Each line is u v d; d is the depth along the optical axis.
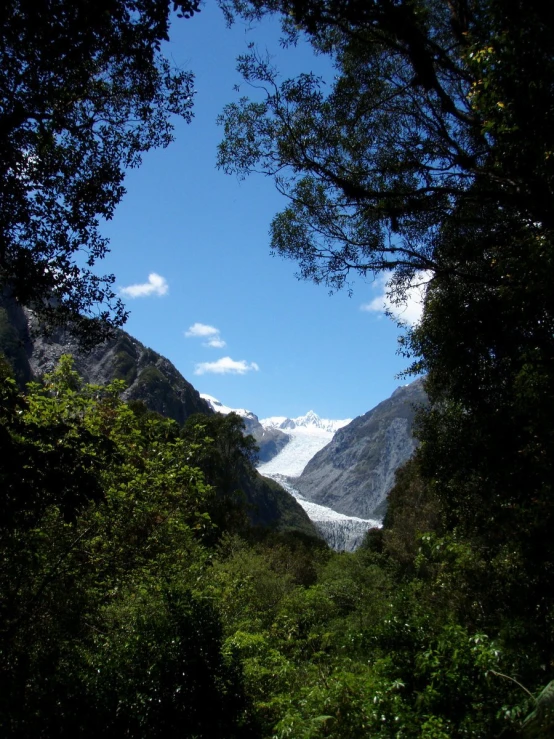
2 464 4.24
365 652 8.29
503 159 6.30
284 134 8.13
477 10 7.02
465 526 10.70
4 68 4.74
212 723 5.77
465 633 6.66
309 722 5.93
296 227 9.28
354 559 24.38
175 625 6.17
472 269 9.15
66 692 5.47
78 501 4.63
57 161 5.48
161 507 8.91
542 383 7.14
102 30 4.95
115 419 8.57
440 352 10.02
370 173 8.55
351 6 6.46
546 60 4.92
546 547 7.72
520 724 4.89
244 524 36.59
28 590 6.80
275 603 16.75
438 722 5.38
